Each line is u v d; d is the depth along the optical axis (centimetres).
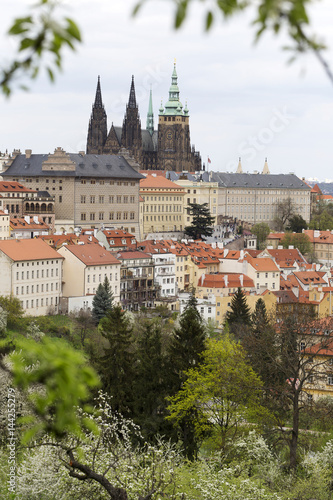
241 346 11681
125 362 12481
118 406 12088
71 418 1315
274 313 19150
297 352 11000
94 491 6181
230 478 7212
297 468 9169
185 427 11069
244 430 10350
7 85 1080
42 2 1041
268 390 11000
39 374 1324
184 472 7038
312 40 1052
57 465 6209
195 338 12194
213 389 10562
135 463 6712
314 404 10981
